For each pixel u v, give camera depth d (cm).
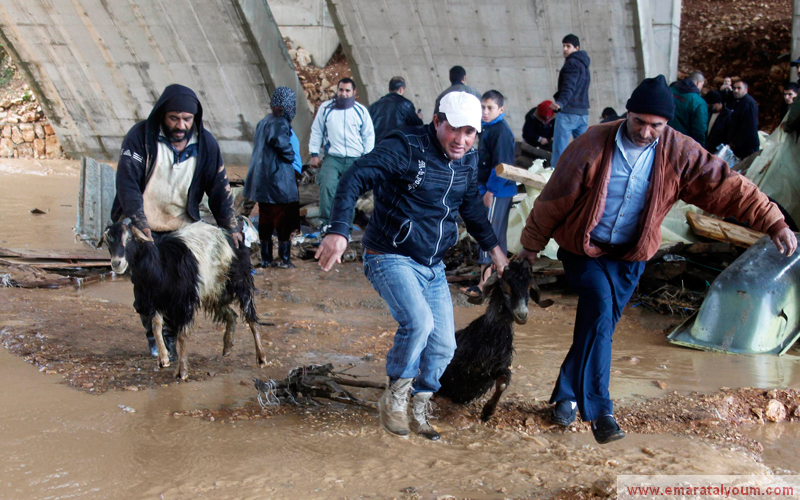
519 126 1555
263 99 1611
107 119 1839
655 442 421
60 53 1714
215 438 395
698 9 2020
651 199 386
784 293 623
